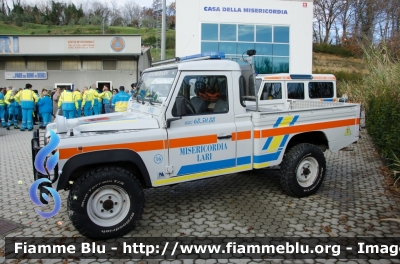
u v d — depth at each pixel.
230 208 5.00
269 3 16.34
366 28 27.84
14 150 9.38
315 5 40.97
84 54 20.30
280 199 5.34
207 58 4.73
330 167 7.38
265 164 4.92
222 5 15.89
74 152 3.75
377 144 7.85
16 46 20.11
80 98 14.57
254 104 5.22
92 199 3.91
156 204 5.21
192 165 4.42
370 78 10.70
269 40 16.62
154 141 4.14
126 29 56.34
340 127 5.73
